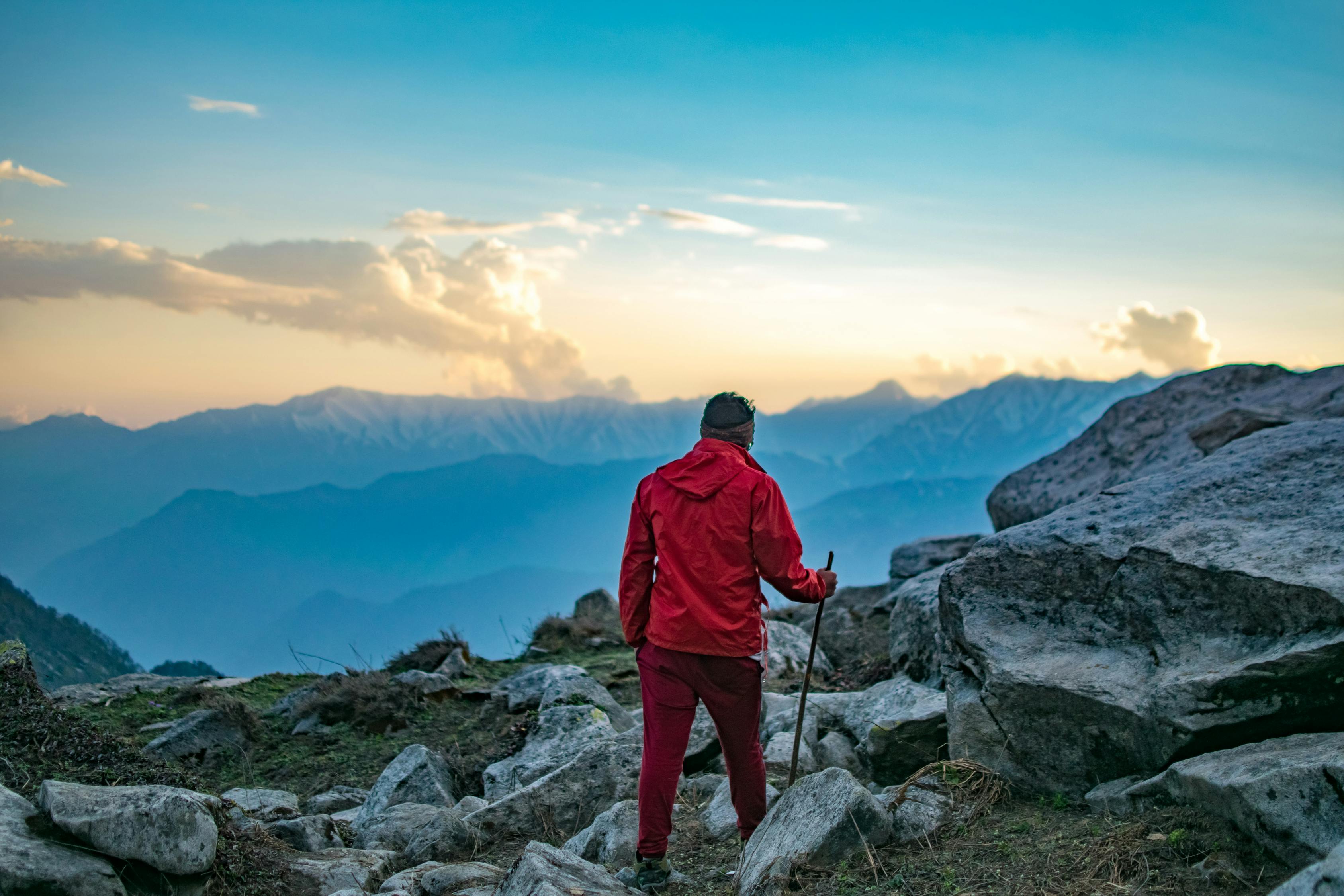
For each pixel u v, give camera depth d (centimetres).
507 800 595
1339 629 380
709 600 407
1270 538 446
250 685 1121
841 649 1049
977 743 471
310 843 539
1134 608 472
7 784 408
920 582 838
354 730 891
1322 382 1093
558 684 873
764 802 437
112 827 357
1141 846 337
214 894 390
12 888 323
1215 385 1270
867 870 365
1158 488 554
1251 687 386
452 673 1123
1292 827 301
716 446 425
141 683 1116
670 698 413
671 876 427
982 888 334
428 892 444
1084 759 440
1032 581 525
